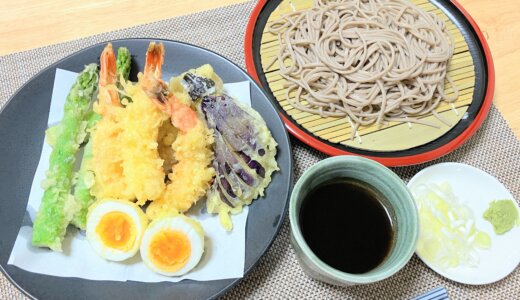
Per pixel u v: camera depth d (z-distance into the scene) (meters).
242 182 0.39
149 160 0.38
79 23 0.49
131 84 0.41
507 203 0.40
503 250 0.39
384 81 0.47
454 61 0.49
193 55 0.44
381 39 0.49
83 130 0.41
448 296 0.38
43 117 0.41
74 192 0.39
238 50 0.50
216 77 0.42
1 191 0.38
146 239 0.36
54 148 0.39
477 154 0.45
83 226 0.38
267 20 0.50
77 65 0.43
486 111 0.45
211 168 0.39
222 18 0.51
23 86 0.42
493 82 0.47
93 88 0.42
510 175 0.44
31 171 0.39
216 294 0.35
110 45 0.41
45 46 0.48
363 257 0.36
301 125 0.45
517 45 0.51
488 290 0.39
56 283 0.35
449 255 0.39
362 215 0.37
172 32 0.50
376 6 0.52
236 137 0.40
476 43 0.50
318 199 0.37
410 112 0.47
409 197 0.34
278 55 0.48
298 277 0.39
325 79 0.48
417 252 0.39
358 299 0.38
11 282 0.34
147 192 0.37
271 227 0.38
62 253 0.36
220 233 0.38
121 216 0.37
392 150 0.44
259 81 0.46
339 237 0.36
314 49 0.49
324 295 0.39
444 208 0.41
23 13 0.49
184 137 0.38
